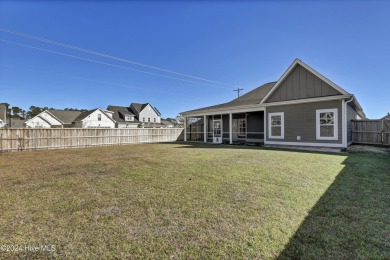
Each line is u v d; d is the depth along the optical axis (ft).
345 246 6.63
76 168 19.74
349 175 15.48
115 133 53.21
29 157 29.14
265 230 7.64
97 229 7.88
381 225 7.97
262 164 19.79
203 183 13.75
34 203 10.59
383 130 36.52
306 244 6.73
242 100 51.90
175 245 6.77
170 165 20.03
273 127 39.50
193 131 63.93
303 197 11.01
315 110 34.09
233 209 9.56
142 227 7.99
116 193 12.03
